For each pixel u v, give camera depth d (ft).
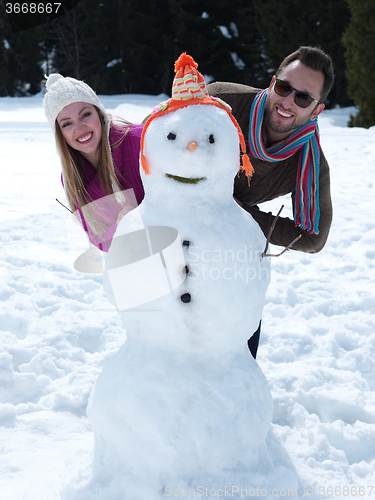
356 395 9.09
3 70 104.68
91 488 6.70
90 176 8.32
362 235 18.01
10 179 25.81
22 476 7.37
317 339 11.57
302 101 8.18
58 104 7.82
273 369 10.30
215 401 6.50
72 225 17.20
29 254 15.60
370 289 14.07
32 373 9.63
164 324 6.45
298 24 80.12
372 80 56.54
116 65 99.14
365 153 33.58
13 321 11.57
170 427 6.36
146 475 6.49
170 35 99.09
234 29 93.86
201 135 6.11
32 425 8.50
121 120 8.77
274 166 8.82
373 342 11.28
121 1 99.66
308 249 8.92
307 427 8.56
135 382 6.50
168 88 98.02
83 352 10.74
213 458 6.46
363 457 8.06
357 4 56.54
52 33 108.58
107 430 6.72
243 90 8.87
